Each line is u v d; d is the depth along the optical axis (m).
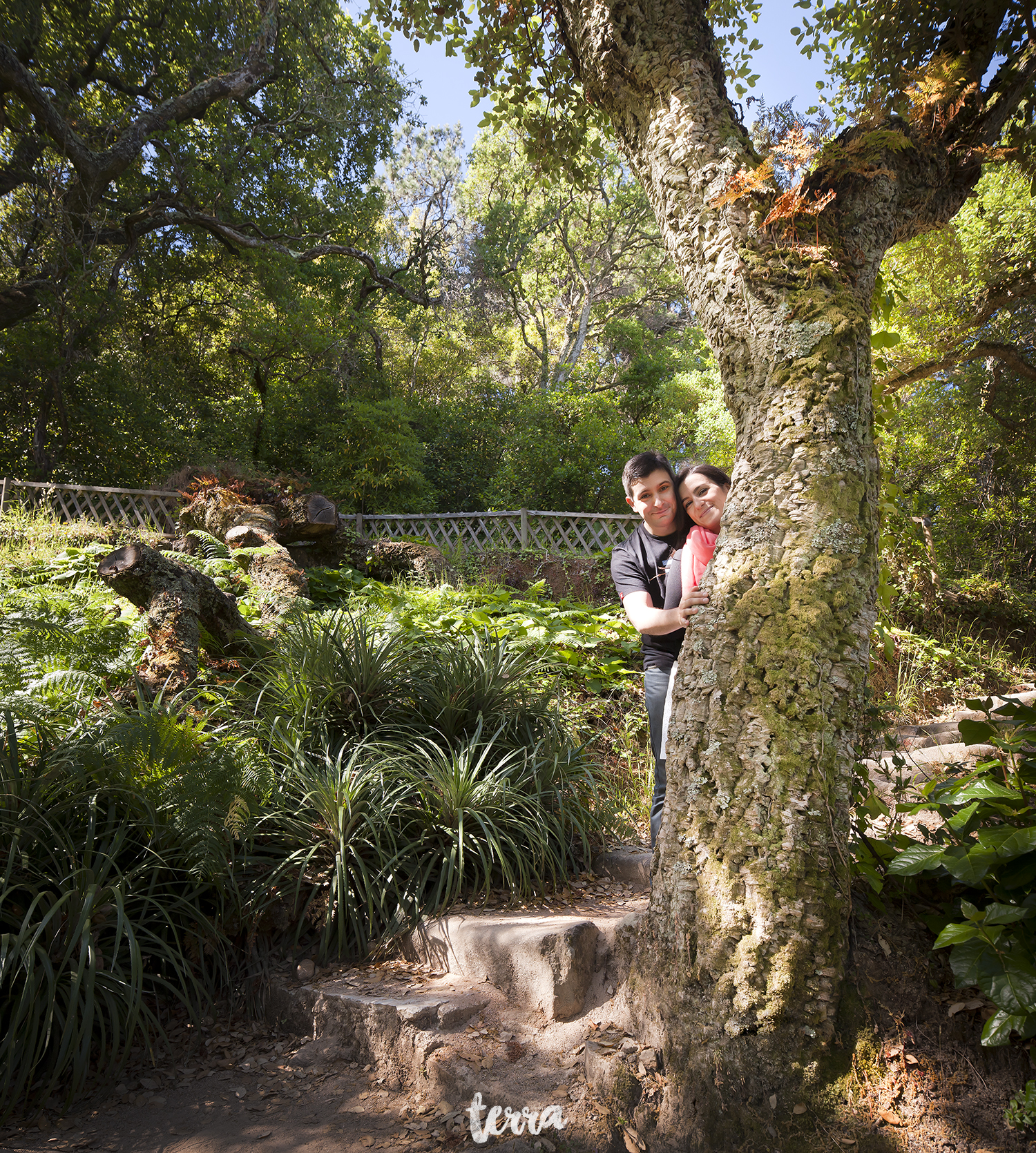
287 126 16.88
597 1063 2.00
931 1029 1.81
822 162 2.26
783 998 1.78
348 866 2.83
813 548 2.01
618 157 22.14
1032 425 8.77
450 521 10.02
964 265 7.12
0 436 14.26
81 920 2.29
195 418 16.31
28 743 2.85
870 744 2.11
